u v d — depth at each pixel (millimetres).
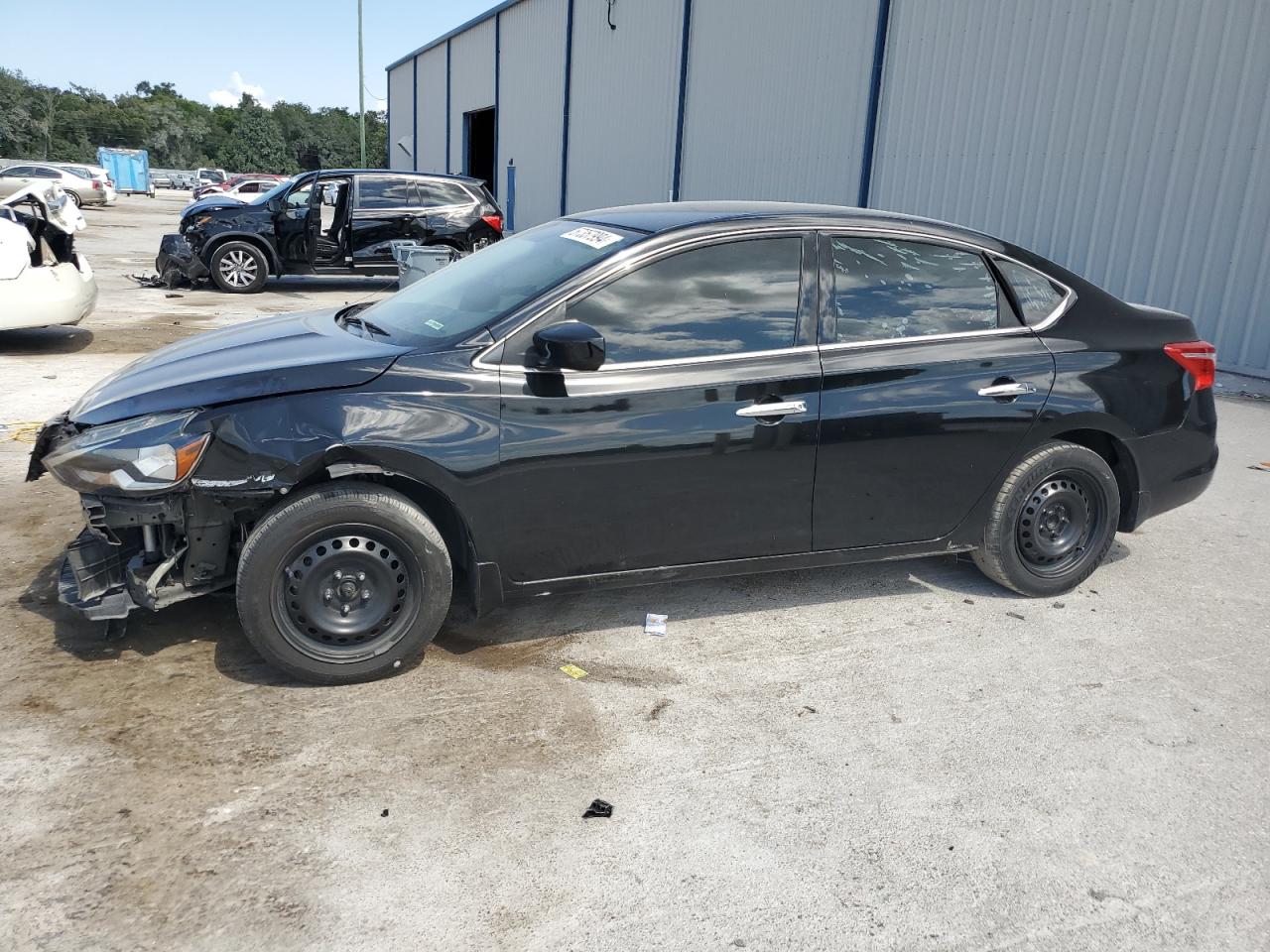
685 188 18562
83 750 2939
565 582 3566
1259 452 7000
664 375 3496
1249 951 2328
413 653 3432
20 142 104875
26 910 2295
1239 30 8922
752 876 2521
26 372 8320
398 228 15156
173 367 3547
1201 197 9406
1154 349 4277
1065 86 10562
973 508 4086
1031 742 3201
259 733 3070
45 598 3971
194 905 2338
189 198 59688
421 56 37625
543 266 3744
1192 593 4496
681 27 18219
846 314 3789
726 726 3234
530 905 2387
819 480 3750
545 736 3133
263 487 3139
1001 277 4082
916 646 3869
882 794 2889
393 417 3211
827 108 14359
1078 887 2525
